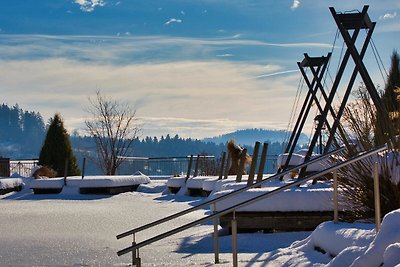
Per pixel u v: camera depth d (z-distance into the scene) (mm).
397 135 9281
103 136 40500
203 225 12602
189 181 23016
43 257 8547
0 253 8961
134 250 7625
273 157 30016
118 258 8391
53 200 22344
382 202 8750
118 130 40719
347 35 11664
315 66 15164
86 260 8250
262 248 8961
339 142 10812
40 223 13688
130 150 40875
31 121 157750
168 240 10242
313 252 7441
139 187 26266
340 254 6035
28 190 26422
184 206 18234
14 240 10531
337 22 11641
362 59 12039
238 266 7258
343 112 10703
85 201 21500
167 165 36781
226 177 20438
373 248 5504
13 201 22188
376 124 9484
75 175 30719
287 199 10109
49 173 28703
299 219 10117
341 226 7277
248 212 10148
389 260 5141
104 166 40125
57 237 10938
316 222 10086
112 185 24812
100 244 9914
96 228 12484
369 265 5457
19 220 14469
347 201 9117
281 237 9758
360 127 9547
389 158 8906
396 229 5508
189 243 9711
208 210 16500
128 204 19609
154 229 12125
